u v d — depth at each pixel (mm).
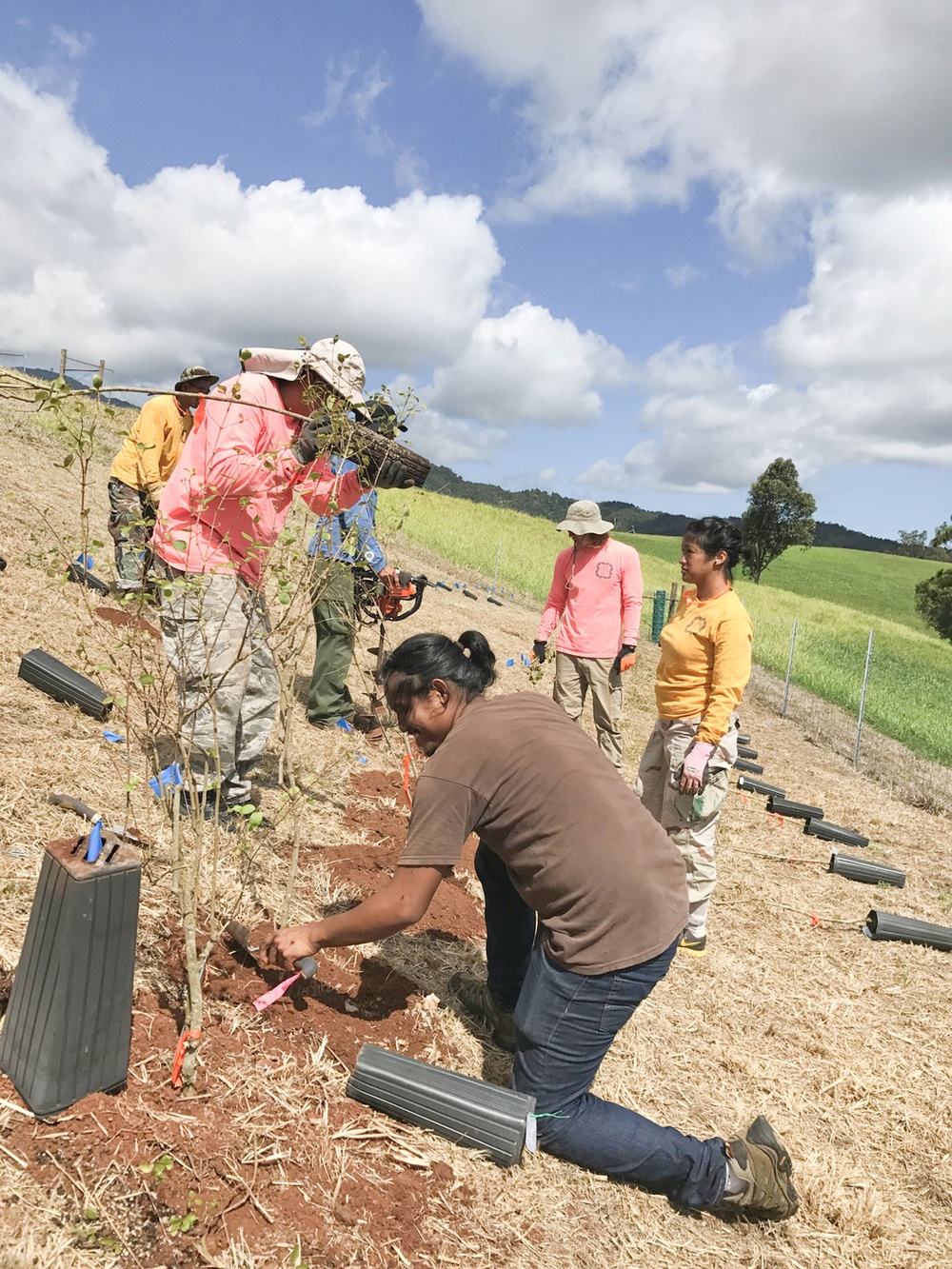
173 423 5535
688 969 3896
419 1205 2043
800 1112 3018
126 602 2365
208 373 5590
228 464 2891
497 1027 2854
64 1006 1775
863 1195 2631
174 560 3008
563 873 2154
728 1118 2865
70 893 1762
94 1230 1612
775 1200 2363
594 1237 2184
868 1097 3188
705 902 3992
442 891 3795
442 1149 2258
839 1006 3865
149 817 3287
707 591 3703
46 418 11000
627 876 2150
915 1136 3031
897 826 7598
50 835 2918
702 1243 2303
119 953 1863
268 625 3307
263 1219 1809
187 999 2254
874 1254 2447
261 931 2818
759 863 5781
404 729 2414
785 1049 3410
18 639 4668
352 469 3180
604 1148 2291
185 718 2377
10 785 3143
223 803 3391
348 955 2992
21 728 3705
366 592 4887
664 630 3881
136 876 1863
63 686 4109
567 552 5574
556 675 5645
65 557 2363
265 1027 2428
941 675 19344
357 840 3934
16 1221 1557
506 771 2152
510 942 2744
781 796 7453
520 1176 2291
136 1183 1742
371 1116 2283
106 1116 1854
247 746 3396
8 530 6492
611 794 2207
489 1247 2010
